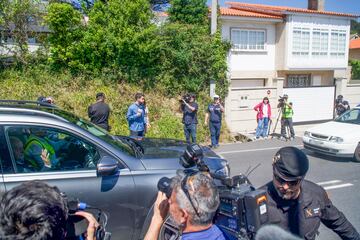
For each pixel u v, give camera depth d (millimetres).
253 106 13648
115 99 11391
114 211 3342
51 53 11531
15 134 3215
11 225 1180
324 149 8656
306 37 19750
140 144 4375
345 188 6305
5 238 1181
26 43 11438
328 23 20391
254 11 20062
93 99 11078
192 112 9961
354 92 17078
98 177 3324
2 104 3754
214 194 1522
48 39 11430
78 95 11016
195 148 2398
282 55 19391
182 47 12891
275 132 13930
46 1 12172
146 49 11859
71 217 1566
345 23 21047
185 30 13109
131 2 11984
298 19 19281
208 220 1496
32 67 11406
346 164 8211
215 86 13086
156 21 13773
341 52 21359
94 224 1583
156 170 3545
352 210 5172
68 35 11344
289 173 1741
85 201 3230
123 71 12164
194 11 16172
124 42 11695
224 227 1859
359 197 5789
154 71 12562
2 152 3117
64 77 11320
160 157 3762
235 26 18234
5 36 11422
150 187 3443
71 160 3367
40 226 1188
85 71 11656
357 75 32844
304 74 21047
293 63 19547
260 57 19281
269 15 18844
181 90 12906
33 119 3307
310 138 9039
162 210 1754
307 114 15656
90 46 11531
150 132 11133
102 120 7863
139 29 12125
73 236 1516
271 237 1711
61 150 3361
